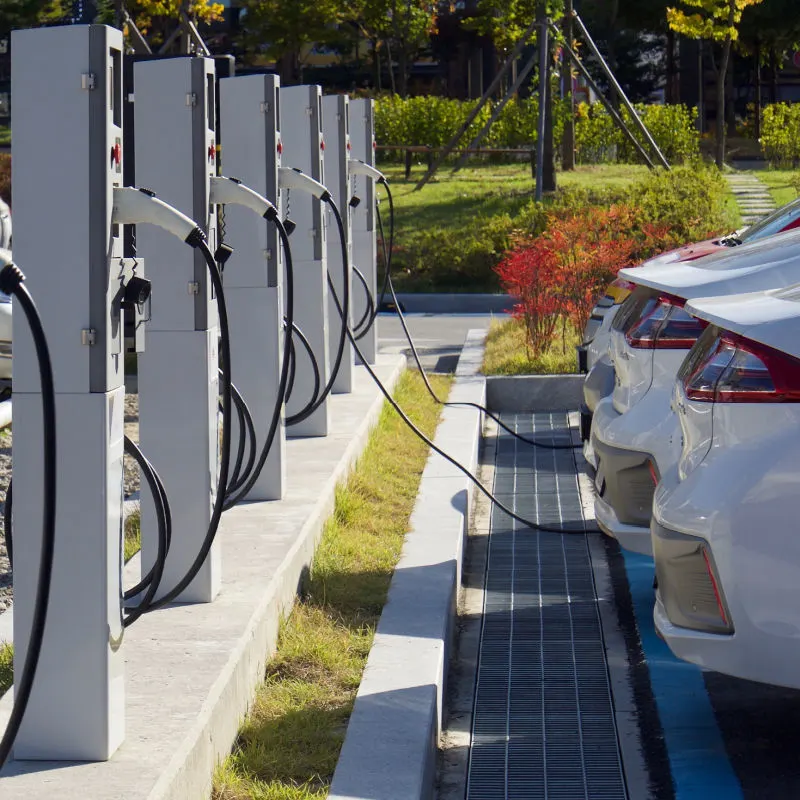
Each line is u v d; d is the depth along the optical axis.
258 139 9.08
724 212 28.88
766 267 7.73
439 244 30.03
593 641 7.91
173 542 6.83
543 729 6.59
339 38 59.56
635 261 20.80
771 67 67.06
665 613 5.80
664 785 5.89
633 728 6.57
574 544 10.10
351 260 14.11
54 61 4.73
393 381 15.10
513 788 5.89
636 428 7.66
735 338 5.53
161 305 6.87
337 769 5.30
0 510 9.47
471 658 7.68
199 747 5.12
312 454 10.58
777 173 44.03
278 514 8.55
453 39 65.81
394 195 37.88
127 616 6.04
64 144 4.73
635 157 44.97
